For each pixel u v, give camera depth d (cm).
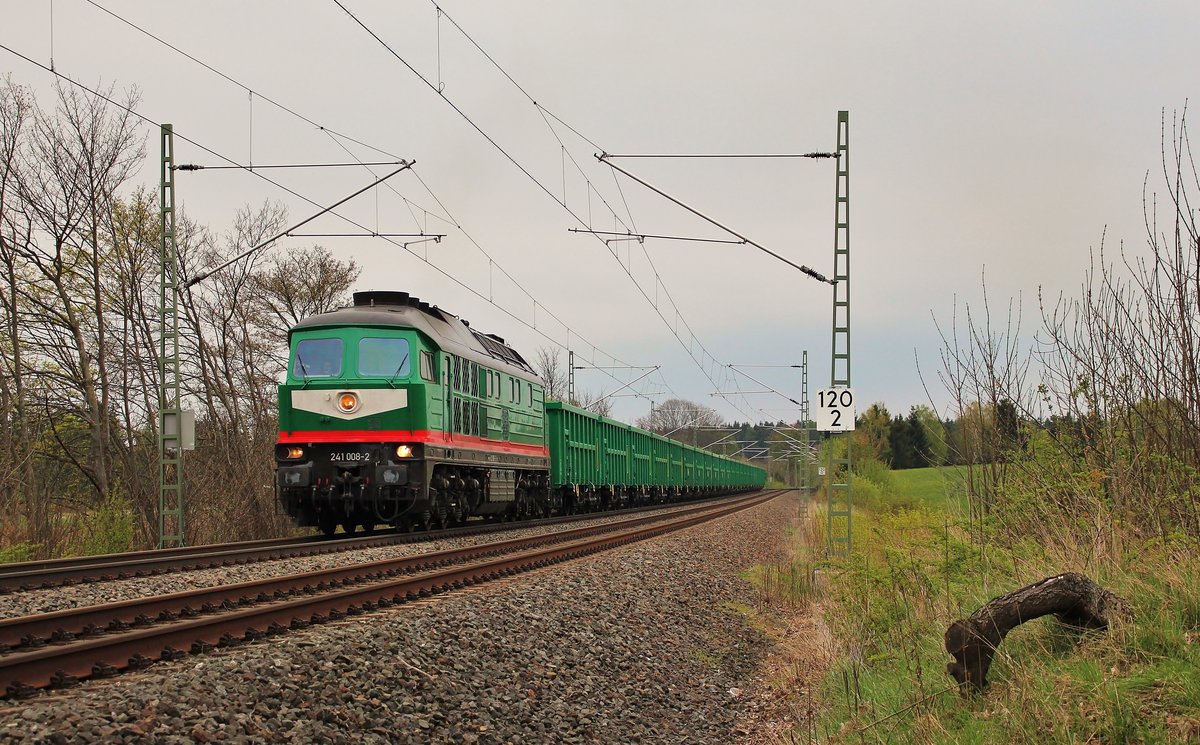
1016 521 1098
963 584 1045
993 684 721
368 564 1347
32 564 1373
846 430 1916
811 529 2691
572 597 1295
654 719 930
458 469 2239
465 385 2233
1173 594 715
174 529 2467
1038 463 1092
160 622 942
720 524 3197
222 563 1493
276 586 1155
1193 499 855
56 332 2562
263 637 873
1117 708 596
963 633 726
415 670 800
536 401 2936
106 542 2058
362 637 838
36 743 517
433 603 1088
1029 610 722
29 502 2161
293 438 1939
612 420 4081
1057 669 682
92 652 715
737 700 1070
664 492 5216
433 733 703
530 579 1398
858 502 3931
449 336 2175
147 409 2694
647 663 1120
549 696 881
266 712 633
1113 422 1009
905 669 905
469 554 1658
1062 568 878
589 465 3659
